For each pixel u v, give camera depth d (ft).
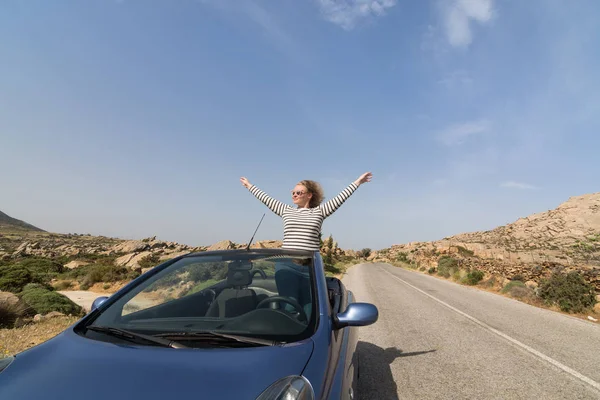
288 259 9.86
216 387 5.21
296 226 13.87
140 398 4.95
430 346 21.34
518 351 20.30
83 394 5.05
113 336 6.97
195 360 5.88
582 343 22.38
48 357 6.25
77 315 33.73
